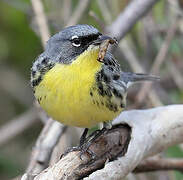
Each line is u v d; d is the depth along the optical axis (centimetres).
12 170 1308
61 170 779
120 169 805
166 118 885
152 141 866
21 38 1412
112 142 844
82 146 849
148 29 1280
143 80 1141
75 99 853
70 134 1155
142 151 842
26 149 1359
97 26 1274
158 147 886
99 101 868
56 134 941
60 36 888
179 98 1335
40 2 1169
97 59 860
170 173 1134
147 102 1227
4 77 1454
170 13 1277
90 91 856
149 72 1270
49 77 859
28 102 1452
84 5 1209
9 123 1380
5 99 1456
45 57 889
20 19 1399
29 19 1291
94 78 859
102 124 946
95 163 805
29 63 1429
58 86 852
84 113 870
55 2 1262
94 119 891
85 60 857
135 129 855
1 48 1408
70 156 802
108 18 1239
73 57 866
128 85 1123
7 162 1316
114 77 901
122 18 1147
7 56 1427
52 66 873
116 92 894
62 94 852
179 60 1318
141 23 1284
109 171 789
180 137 894
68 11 1235
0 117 1444
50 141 930
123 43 1249
